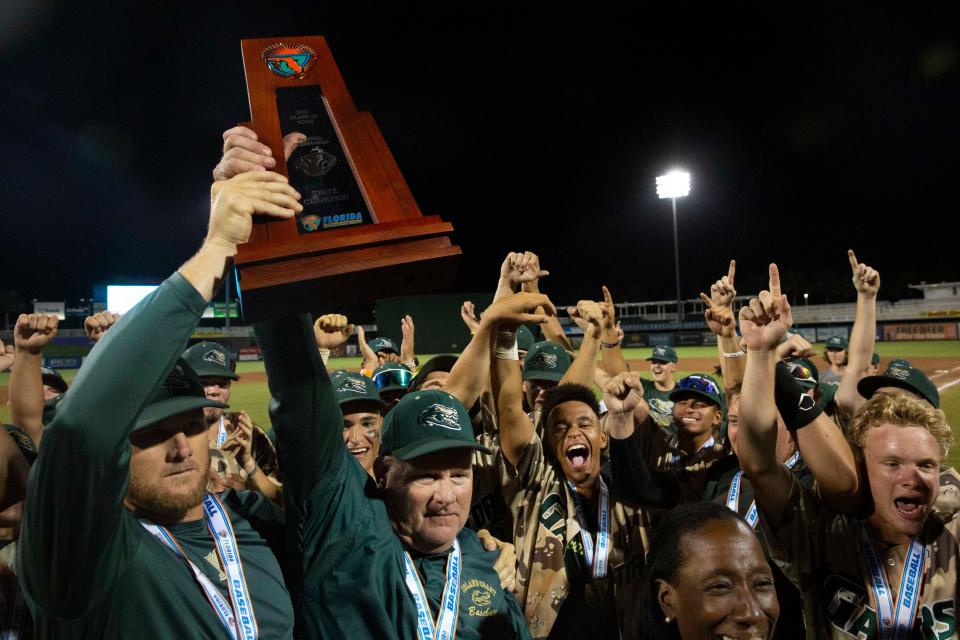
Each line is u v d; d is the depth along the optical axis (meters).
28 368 3.29
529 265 3.34
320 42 1.93
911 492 2.29
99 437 1.40
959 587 2.35
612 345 5.14
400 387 4.96
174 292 1.46
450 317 44.34
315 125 1.77
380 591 2.03
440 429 2.19
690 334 42.28
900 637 2.32
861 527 2.47
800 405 2.36
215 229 1.49
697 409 4.45
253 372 33.12
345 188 1.67
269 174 1.55
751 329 2.37
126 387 1.41
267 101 1.80
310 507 2.08
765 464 2.41
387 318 44.19
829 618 2.43
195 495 1.93
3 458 2.01
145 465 1.87
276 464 4.21
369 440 3.63
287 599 2.01
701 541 1.63
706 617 1.57
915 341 42.31
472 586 2.23
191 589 1.81
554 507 3.16
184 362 2.03
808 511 2.47
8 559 2.29
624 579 3.07
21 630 2.22
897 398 2.42
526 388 4.73
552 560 3.04
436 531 2.18
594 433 3.22
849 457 2.37
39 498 1.41
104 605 1.65
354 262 1.45
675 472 3.64
